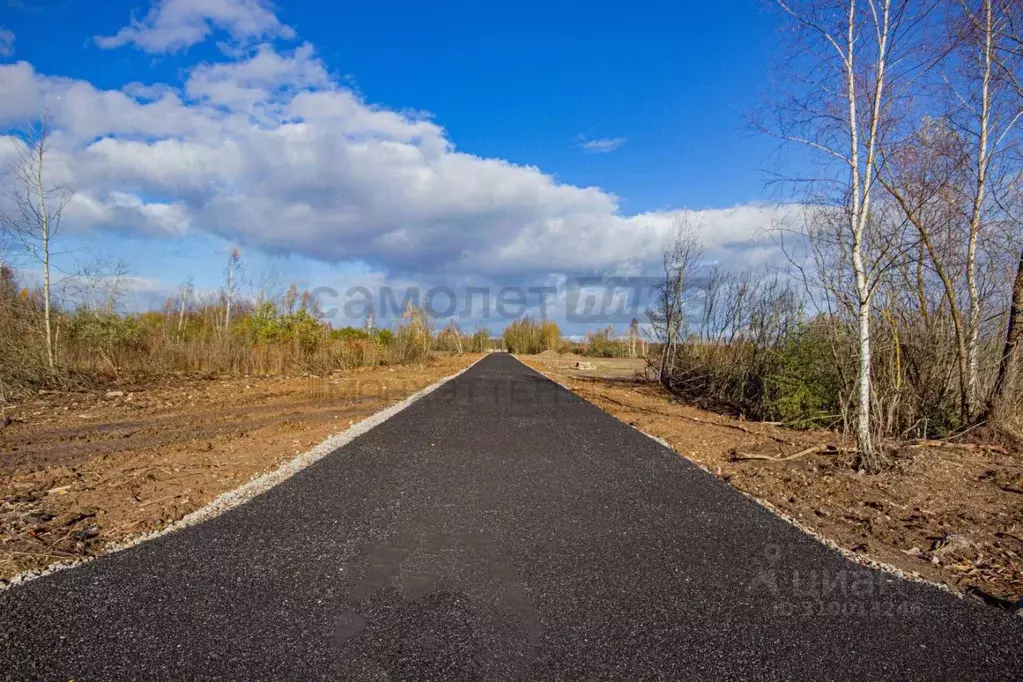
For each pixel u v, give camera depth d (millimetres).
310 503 4934
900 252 6934
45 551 3793
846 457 6973
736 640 2789
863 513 4953
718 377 14406
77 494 5160
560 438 8375
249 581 3365
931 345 8641
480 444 7750
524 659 2584
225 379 17359
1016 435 7762
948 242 8227
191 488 5383
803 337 10523
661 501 5160
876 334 8344
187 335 21531
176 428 8891
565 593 3266
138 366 17312
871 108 6523
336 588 3283
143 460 6586
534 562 3703
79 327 16938
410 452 7141
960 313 8406
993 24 7227
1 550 3789
